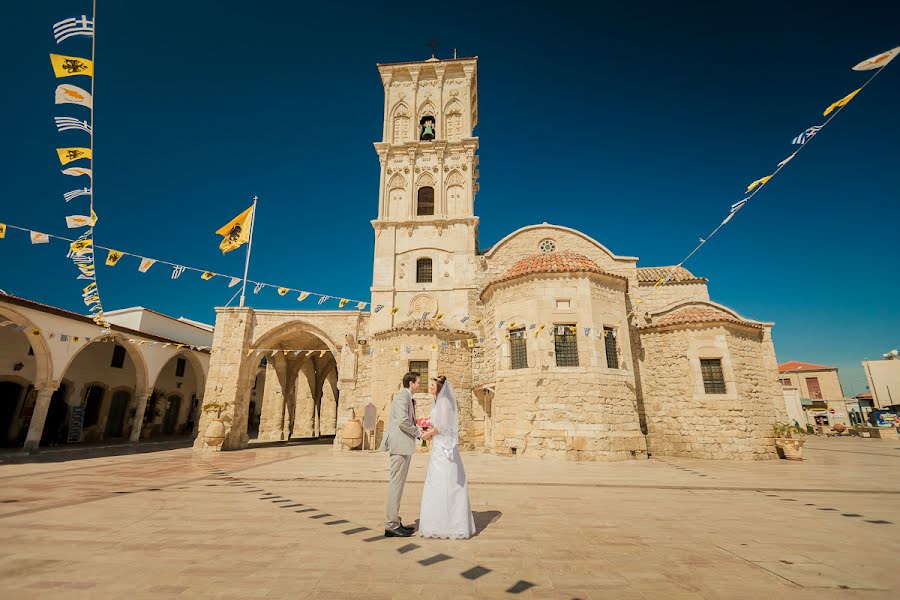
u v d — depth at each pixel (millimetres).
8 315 18703
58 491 9555
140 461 17281
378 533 5883
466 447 22312
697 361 19484
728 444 18125
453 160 28828
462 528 5629
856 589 3922
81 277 12367
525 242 26453
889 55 5738
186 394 38031
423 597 3711
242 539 5539
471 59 30453
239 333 26016
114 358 30531
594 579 4172
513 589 3902
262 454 20812
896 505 8102
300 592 3801
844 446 26250
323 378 40750
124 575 4199
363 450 22609
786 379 58062
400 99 30625
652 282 25922
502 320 20781
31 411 24594
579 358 18453
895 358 50906
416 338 22953
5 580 4035
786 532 6043
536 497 8867
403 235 27578
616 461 17031
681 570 4449
